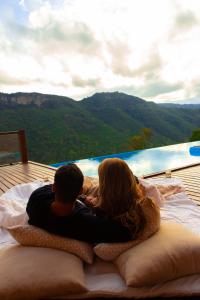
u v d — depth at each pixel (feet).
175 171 15.62
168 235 4.96
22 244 5.06
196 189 11.41
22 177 16.89
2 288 4.05
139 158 32.50
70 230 4.91
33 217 5.08
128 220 4.93
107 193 5.12
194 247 4.66
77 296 4.32
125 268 4.54
